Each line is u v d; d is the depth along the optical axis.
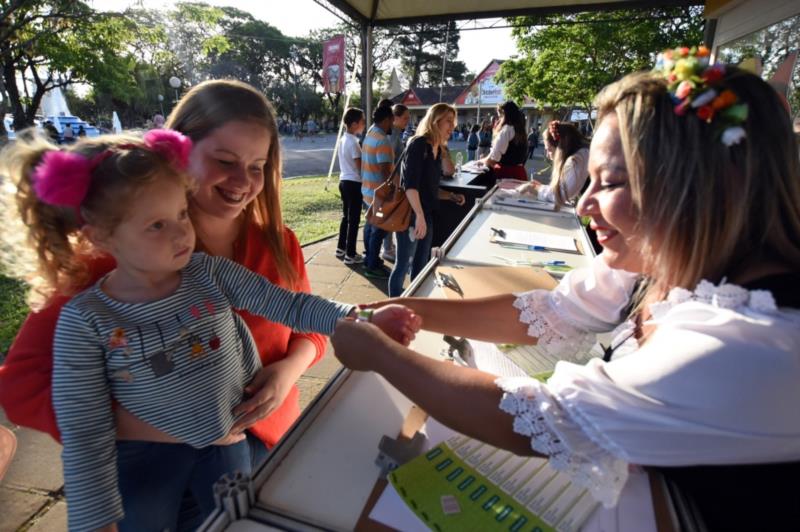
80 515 0.77
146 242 0.80
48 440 2.08
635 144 0.57
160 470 0.95
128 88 15.72
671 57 0.60
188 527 1.14
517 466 0.76
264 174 1.16
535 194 3.37
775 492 0.56
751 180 0.53
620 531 0.63
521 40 9.20
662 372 0.52
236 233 1.20
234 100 0.99
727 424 0.50
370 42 5.76
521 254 2.03
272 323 1.17
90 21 10.09
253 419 1.02
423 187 3.38
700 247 0.57
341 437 0.85
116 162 0.76
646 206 0.58
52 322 0.87
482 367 1.06
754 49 3.54
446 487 0.71
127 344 0.83
